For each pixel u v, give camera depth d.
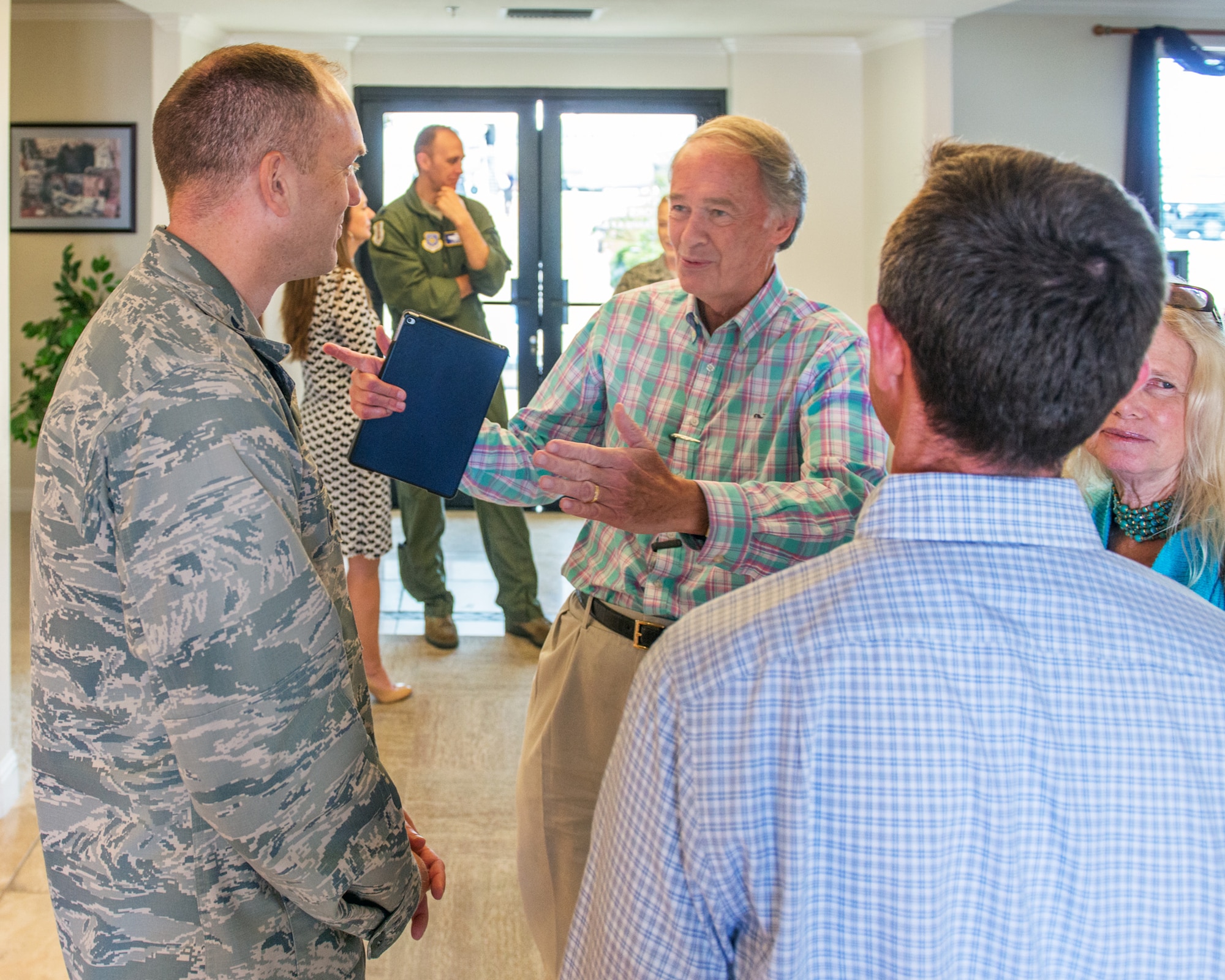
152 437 0.95
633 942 0.72
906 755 0.65
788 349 1.48
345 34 6.11
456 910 2.36
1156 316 0.66
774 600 0.71
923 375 0.69
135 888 1.03
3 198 2.60
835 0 5.33
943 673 0.65
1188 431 1.23
